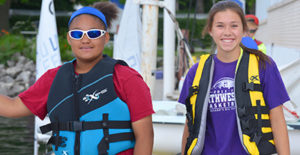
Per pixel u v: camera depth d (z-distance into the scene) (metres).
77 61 5.40
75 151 5.09
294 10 17.50
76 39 5.16
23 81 37.00
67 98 5.18
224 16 5.88
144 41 13.84
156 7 13.88
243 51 6.06
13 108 5.51
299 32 16.34
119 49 13.88
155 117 9.18
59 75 5.32
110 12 7.24
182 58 14.55
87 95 5.09
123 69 5.20
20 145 16.02
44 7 13.19
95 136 5.04
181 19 76.56
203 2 87.81
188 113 6.24
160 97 19.92
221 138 5.89
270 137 5.78
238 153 5.81
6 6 62.50
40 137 11.16
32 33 54.22
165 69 15.04
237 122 5.77
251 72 5.83
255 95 5.76
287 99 5.81
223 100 5.91
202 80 6.11
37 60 13.48
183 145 6.55
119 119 5.08
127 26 13.84
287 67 9.77
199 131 5.96
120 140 5.08
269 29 25.83
